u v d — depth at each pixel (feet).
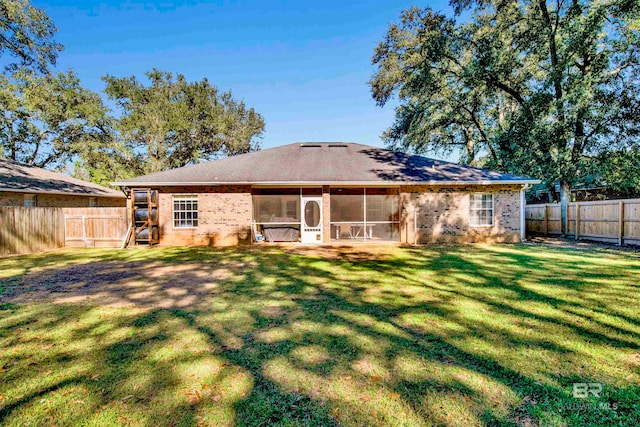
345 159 54.29
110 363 11.43
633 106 45.52
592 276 24.00
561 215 52.24
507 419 8.34
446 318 15.55
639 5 42.63
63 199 64.54
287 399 9.26
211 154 111.34
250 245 46.42
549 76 51.90
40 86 79.30
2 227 37.96
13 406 9.04
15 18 41.70
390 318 15.65
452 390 9.61
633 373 10.51
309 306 17.71
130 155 99.71
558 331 13.89
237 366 11.13
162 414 8.65
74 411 8.81
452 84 63.93
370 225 56.13
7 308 17.69
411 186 47.39
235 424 8.23
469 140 81.05
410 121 71.72
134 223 46.01
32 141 85.40
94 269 29.07
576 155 52.06
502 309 16.84
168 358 11.75
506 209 47.39
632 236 40.04
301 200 50.34
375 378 10.30
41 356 12.01
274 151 58.08
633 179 50.39
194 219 47.65
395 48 70.85
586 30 46.37
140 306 17.94
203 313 16.65
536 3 53.98
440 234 47.32
